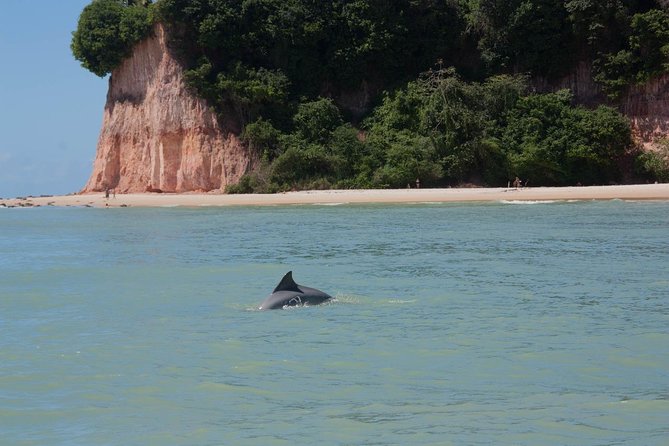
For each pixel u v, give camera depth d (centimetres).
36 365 4759
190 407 3972
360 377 4425
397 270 8438
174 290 7519
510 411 3812
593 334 5284
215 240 12175
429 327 5600
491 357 4762
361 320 5894
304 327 5694
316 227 13838
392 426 3650
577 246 10119
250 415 3841
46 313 6431
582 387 4159
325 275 8175
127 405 4006
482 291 7012
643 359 4656
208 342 5294
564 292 6888
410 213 16538
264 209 19675
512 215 15175
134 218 17825
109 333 5628
